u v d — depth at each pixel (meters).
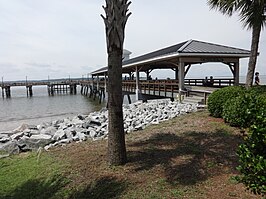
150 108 14.04
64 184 4.94
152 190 4.27
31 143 8.00
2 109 29.45
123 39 5.00
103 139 7.92
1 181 5.55
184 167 4.97
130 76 36.78
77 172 5.26
